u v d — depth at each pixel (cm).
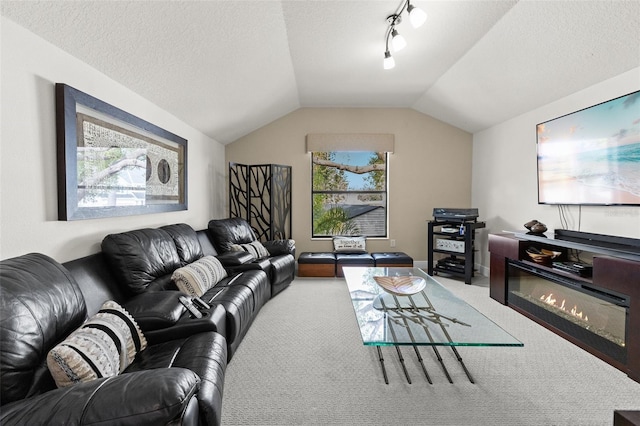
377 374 206
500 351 236
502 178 422
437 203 507
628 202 238
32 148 156
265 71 327
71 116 176
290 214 504
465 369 205
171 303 177
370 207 520
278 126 500
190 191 363
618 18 206
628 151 237
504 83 334
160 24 194
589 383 195
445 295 248
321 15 252
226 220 393
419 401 178
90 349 119
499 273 344
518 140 388
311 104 490
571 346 243
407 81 395
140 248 209
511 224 404
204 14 205
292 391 188
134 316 164
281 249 421
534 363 219
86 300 165
